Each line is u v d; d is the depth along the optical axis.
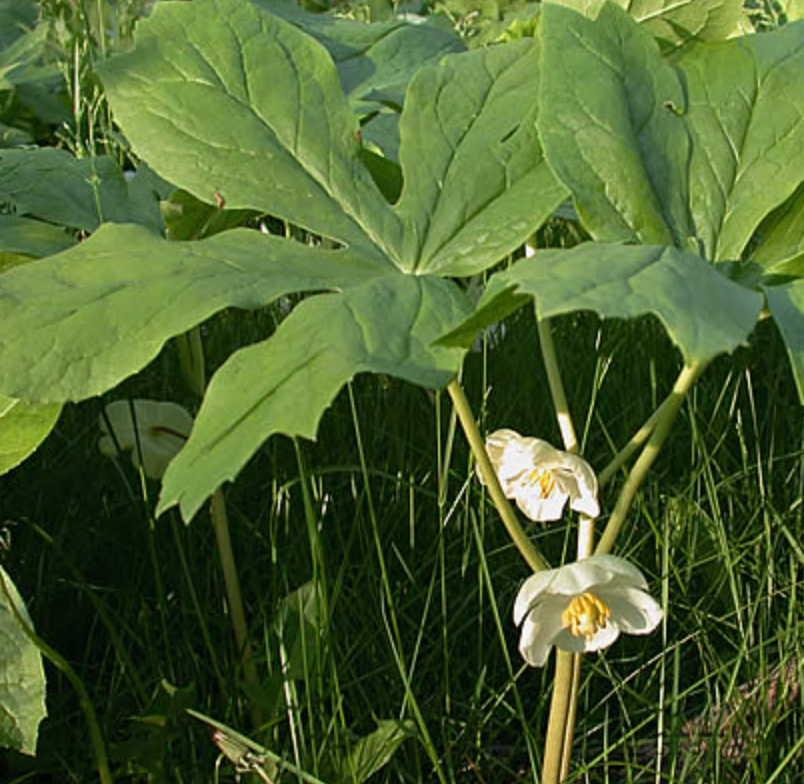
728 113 1.17
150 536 1.41
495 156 1.16
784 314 0.97
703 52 1.20
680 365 2.17
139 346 0.96
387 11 3.55
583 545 1.18
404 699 1.36
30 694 1.15
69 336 0.97
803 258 1.07
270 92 1.24
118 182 1.53
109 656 1.61
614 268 0.84
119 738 1.49
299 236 2.25
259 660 1.42
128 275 1.01
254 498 1.83
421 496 1.78
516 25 1.75
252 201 1.16
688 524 1.68
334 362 0.87
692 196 1.13
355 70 1.87
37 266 1.02
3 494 1.74
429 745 1.28
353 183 1.19
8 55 3.83
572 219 1.39
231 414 0.87
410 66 1.87
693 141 1.15
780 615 1.61
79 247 1.05
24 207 1.43
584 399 2.08
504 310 0.91
